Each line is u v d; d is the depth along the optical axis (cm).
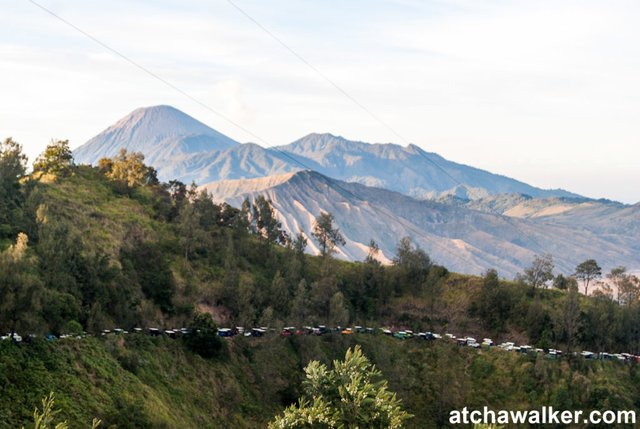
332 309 17800
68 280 13625
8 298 11238
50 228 15000
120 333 13675
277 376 15300
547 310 19662
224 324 16488
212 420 13150
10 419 9638
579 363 17438
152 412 11588
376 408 7150
